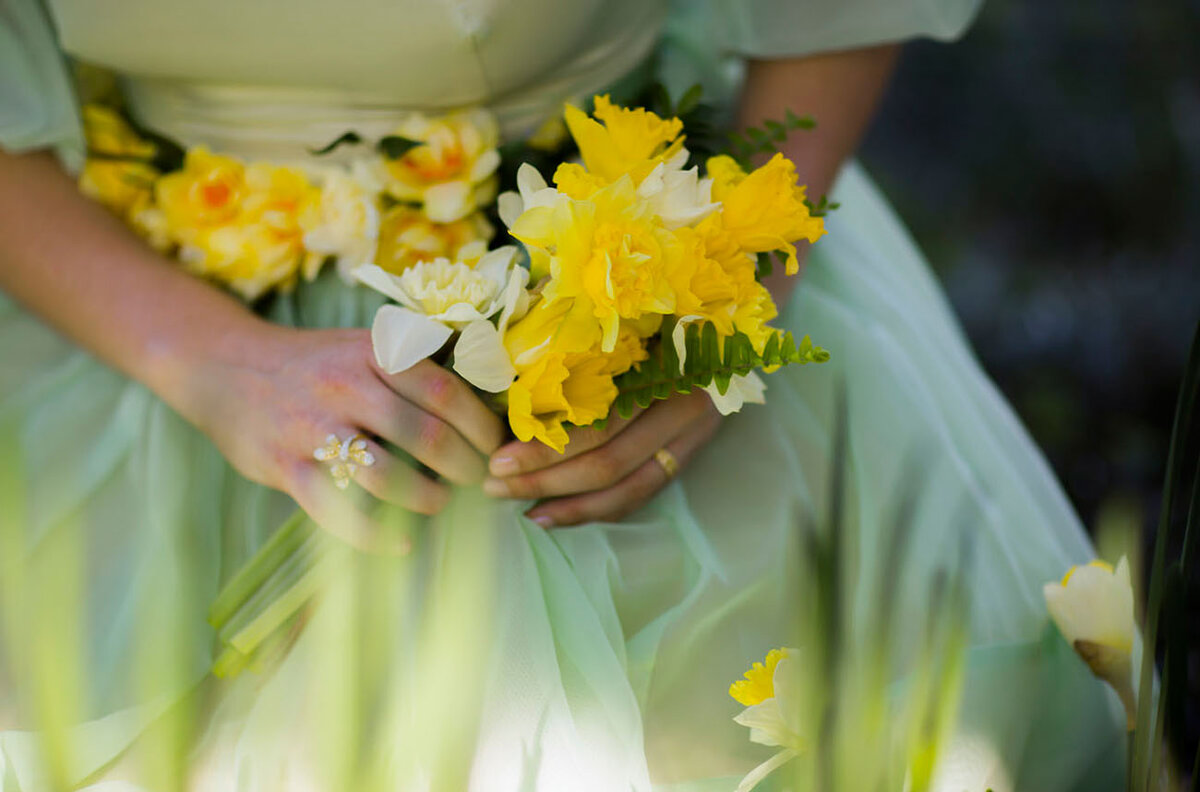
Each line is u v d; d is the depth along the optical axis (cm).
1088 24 238
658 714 90
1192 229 211
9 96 96
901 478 99
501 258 88
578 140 89
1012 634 96
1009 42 238
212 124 98
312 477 89
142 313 95
